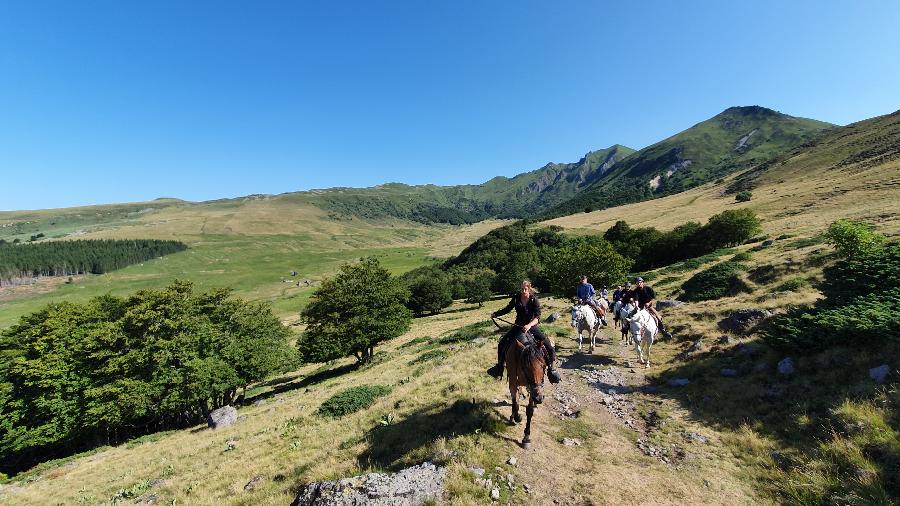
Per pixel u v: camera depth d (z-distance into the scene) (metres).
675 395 12.81
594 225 128.50
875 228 33.50
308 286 170.38
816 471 7.93
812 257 26.78
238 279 183.25
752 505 7.48
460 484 7.70
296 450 13.80
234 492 11.60
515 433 9.80
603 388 13.94
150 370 37.22
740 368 13.35
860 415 8.88
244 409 36.78
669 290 34.47
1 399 33.34
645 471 8.58
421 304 86.38
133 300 44.41
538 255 102.88
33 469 29.83
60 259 187.00
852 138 123.69
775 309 17.98
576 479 8.19
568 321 28.02
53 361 35.12
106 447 34.09
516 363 9.17
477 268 114.69
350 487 7.62
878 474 7.30
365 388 18.98
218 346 42.19
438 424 11.05
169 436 32.66
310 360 48.34
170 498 13.00
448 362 20.22
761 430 9.93
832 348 11.81
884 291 13.25
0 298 147.25
